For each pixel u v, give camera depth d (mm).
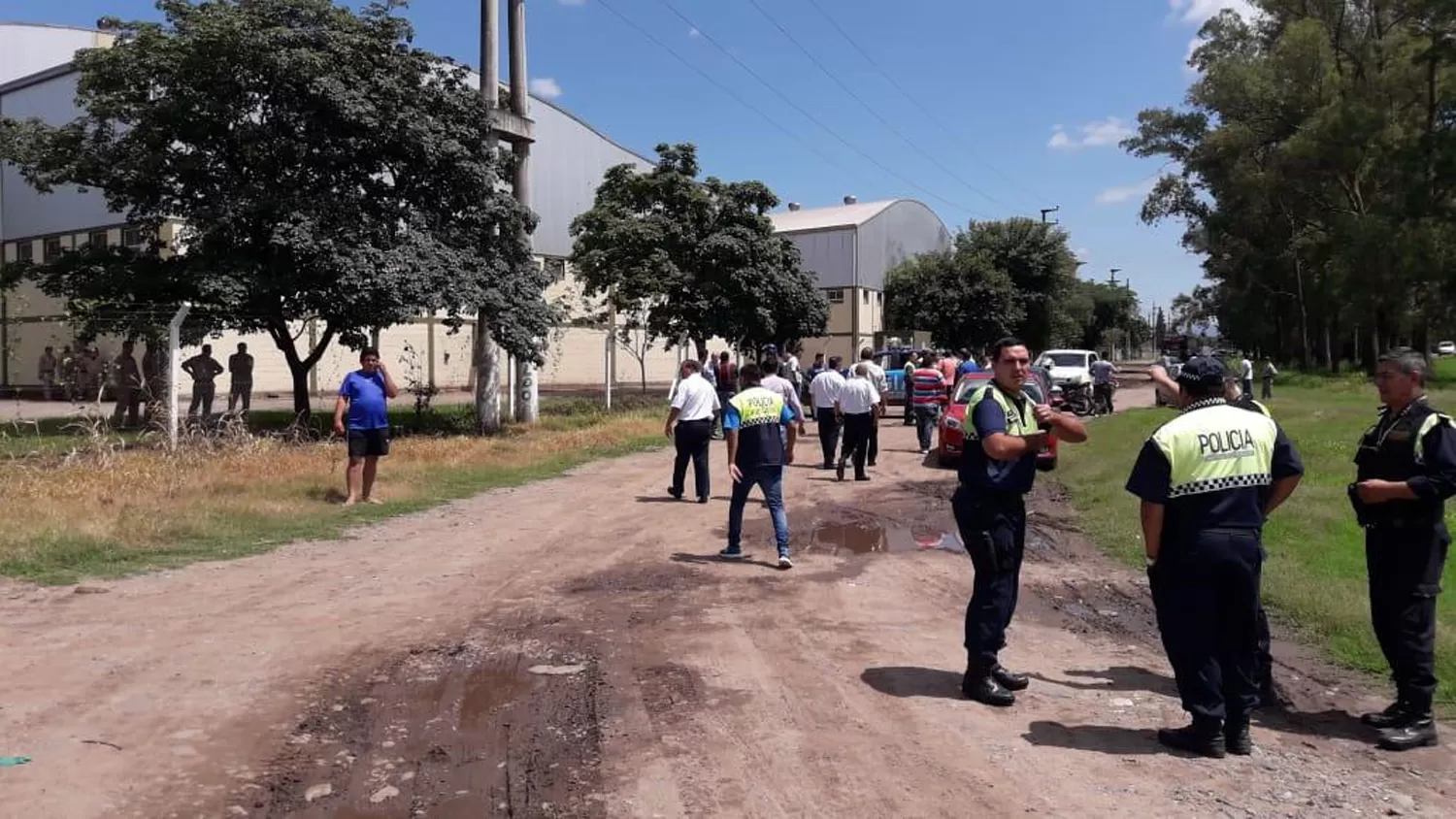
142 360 14344
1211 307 75000
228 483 11656
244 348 19359
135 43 17656
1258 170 46094
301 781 4121
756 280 29172
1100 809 3949
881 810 3916
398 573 8102
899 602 7387
